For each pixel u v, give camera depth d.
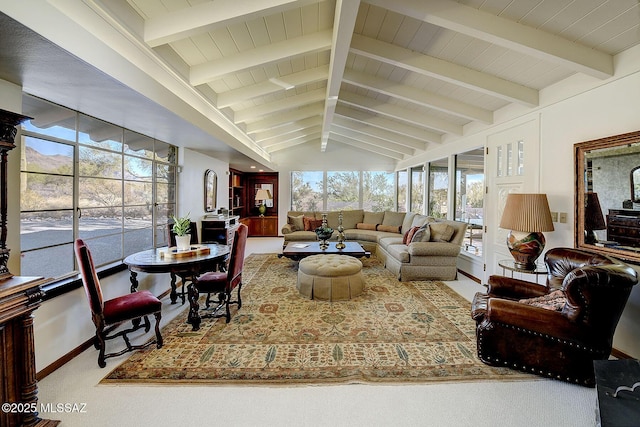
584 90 2.58
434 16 2.14
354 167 8.84
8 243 1.94
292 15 2.51
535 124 3.18
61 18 1.49
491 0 2.07
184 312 3.23
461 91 3.63
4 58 1.61
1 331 1.44
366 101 4.78
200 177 5.32
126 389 1.93
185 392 1.91
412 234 4.91
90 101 2.35
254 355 2.33
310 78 3.76
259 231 9.25
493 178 3.94
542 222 2.69
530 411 1.75
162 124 3.10
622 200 2.23
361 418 1.70
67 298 2.27
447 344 2.50
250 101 4.30
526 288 2.52
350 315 3.09
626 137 2.20
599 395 1.29
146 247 3.81
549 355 2.01
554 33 2.22
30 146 2.18
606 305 1.89
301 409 1.77
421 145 6.47
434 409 1.77
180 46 2.66
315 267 3.61
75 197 2.61
